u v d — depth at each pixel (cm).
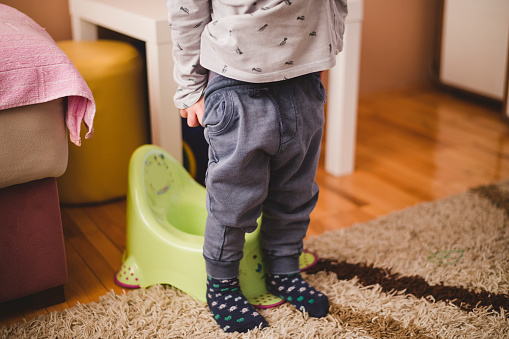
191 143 178
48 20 194
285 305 125
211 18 107
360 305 125
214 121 105
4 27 114
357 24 177
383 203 175
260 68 101
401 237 153
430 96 272
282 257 125
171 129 163
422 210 167
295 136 107
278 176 114
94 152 167
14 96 105
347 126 189
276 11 97
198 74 110
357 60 182
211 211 113
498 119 243
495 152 212
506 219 162
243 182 108
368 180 190
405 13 271
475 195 175
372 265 139
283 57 100
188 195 148
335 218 166
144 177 136
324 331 115
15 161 109
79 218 165
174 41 108
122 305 124
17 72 106
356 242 150
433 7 278
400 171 197
